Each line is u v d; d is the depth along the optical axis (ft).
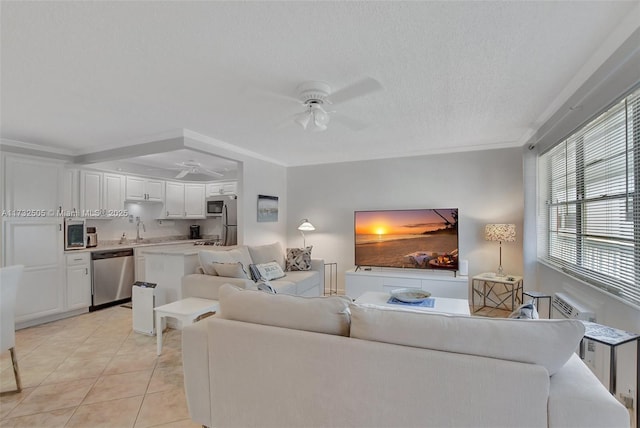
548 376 3.71
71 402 7.19
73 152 14.17
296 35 5.55
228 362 5.39
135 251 16.75
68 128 10.92
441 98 8.56
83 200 15.39
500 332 4.02
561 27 5.42
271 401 5.07
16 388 7.76
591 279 7.48
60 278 13.39
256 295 5.57
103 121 10.20
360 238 15.90
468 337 4.10
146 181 18.72
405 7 4.84
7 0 4.50
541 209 11.96
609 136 6.88
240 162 15.01
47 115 9.57
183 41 5.69
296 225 18.39
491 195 14.33
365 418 4.44
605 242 7.05
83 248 14.96
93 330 12.01
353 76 7.16
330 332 4.96
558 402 3.66
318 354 4.69
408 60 6.48
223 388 5.47
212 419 5.65
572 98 8.16
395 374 4.26
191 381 5.80
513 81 7.53
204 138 12.37
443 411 4.06
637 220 5.83
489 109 9.45
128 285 16.40
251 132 11.75
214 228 22.57
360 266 15.96
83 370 8.72
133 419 6.57
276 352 4.99
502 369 3.82
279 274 14.05
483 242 14.43
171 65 6.56
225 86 7.60
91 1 4.57
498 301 14.21
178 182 20.59
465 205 14.78
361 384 4.45
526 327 4.00
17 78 7.07
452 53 6.23
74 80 7.20
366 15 5.02
